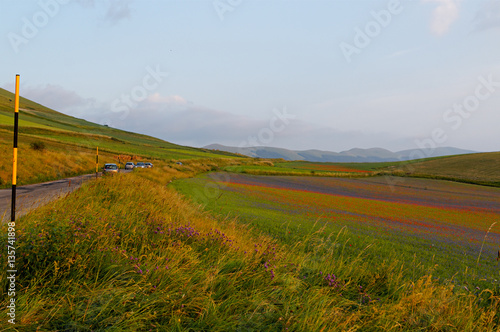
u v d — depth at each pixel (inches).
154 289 146.7
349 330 137.0
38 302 122.4
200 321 131.4
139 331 123.0
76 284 138.0
